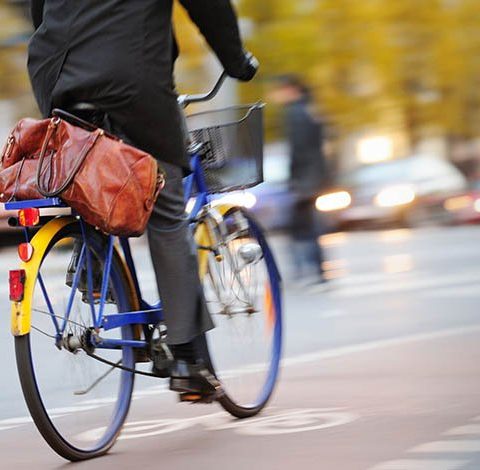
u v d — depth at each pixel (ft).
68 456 27.04
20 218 26.58
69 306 27.09
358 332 49.60
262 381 32.65
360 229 144.66
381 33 190.39
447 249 97.81
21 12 127.44
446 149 225.76
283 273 74.38
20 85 131.75
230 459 26.84
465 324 50.39
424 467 25.08
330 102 185.37
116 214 26.20
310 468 25.58
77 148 26.37
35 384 26.21
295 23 178.60
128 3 27.17
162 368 28.76
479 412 31.17
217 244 31.50
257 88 174.81
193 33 151.12
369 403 33.04
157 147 27.66
